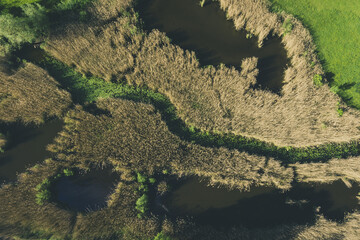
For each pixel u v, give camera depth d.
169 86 22.20
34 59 23.09
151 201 20.42
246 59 22.78
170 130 21.64
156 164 20.69
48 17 22.62
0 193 19.78
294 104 21.92
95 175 20.89
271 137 21.34
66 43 23.00
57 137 21.39
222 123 21.61
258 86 23.06
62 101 21.75
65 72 23.06
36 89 21.86
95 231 19.30
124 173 20.55
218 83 22.38
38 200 19.48
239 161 20.70
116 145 20.97
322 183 21.20
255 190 21.05
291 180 20.66
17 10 23.00
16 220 19.39
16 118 21.50
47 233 19.17
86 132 21.16
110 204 19.88
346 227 19.89
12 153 21.09
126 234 19.41
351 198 21.08
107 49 23.03
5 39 21.78
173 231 19.47
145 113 21.59
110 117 21.55
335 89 21.59
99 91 22.66
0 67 21.94
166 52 23.06
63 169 20.50
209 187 20.94
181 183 20.95
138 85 22.75
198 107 21.98
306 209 20.83
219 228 20.09
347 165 20.58
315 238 19.44
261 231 19.88
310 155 21.56
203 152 20.83
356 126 21.34
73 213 19.86
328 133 21.19
